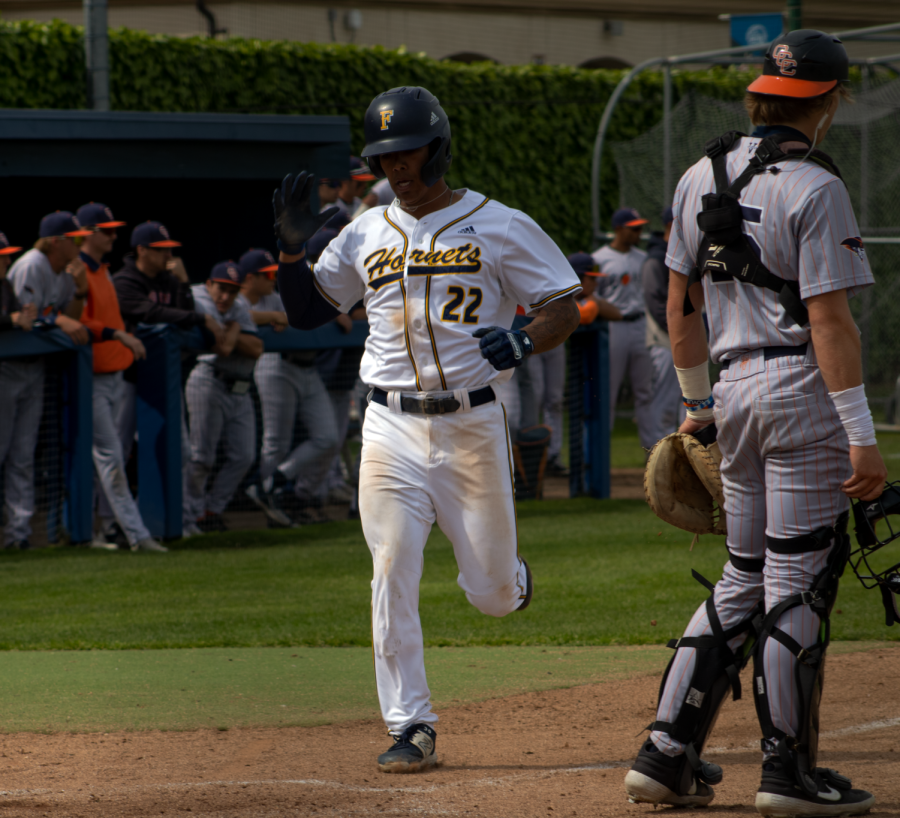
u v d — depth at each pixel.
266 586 23.56
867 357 52.78
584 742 13.02
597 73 54.41
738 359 10.46
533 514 32.53
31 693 15.48
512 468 12.40
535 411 36.94
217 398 29.59
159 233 28.62
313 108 47.66
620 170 51.34
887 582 10.52
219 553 27.50
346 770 12.02
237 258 39.81
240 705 14.87
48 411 28.03
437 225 12.09
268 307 31.97
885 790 10.91
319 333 30.61
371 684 15.93
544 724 13.82
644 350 37.44
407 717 12.09
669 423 38.00
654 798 10.46
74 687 15.80
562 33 69.50
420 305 11.97
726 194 10.26
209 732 13.65
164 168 34.94
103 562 26.36
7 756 12.66
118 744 13.12
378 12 63.31
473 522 12.28
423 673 12.27
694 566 24.80
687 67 70.00
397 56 49.25
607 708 14.48
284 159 36.72
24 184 39.84
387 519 12.17
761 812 10.20
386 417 12.27
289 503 31.55
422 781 11.55
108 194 40.81
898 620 10.58
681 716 10.45
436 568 25.44
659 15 72.00
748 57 44.12
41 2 59.47
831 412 10.05
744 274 10.16
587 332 34.81
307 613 20.89
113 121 33.75
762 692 10.18
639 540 28.23
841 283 9.74
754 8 74.12
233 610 21.20
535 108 52.94
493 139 52.12
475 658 17.38
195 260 40.81
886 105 47.75
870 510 10.26
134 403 29.25
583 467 35.75
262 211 38.88
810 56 10.20
